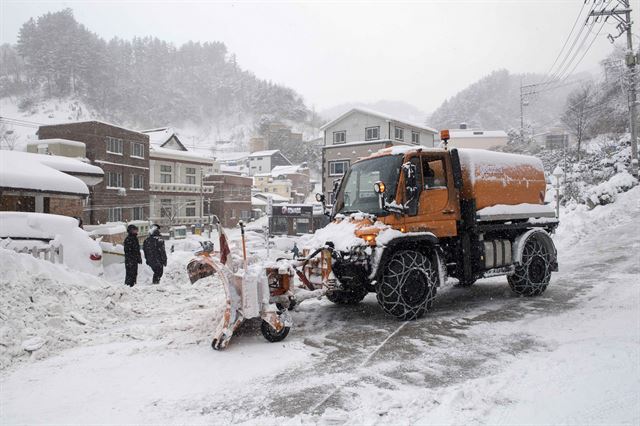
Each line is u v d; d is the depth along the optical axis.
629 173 23.08
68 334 5.27
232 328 4.81
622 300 6.55
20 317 5.15
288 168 82.06
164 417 3.25
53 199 16.02
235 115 153.62
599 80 41.56
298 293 5.42
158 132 53.28
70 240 10.00
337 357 4.50
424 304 5.97
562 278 8.73
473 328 5.49
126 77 141.12
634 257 10.30
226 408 3.38
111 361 4.45
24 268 6.32
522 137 50.56
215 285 8.92
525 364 4.14
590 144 36.62
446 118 103.38
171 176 47.62
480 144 58.38
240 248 6.11
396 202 5.98
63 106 113.50
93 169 20.73
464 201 6.74
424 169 6.43
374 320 6.03
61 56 120.00
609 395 3.37
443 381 3.82
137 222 36.84
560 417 3.08
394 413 3.21
